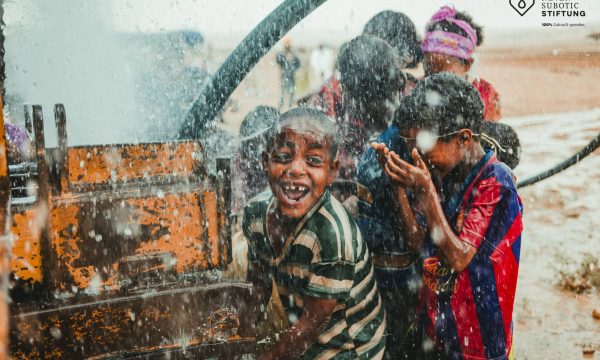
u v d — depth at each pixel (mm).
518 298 3805
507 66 11766
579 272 4121
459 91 2268
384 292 2541
